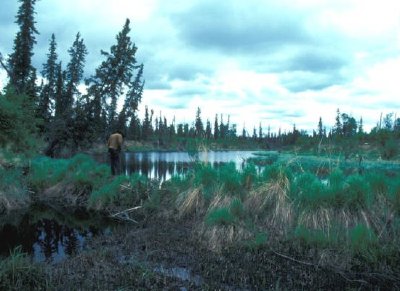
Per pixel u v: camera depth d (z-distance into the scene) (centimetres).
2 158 1311
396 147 4006
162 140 9381
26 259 477
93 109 3278
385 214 670
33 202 1105
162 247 625
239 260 552
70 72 4484
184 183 991
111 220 895
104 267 517
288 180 801
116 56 3269
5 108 1144
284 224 699
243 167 986
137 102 5556
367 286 457
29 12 3189
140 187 1070
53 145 3023
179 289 444
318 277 486
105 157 3709
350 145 4353
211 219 674
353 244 550
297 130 10319
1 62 2489
